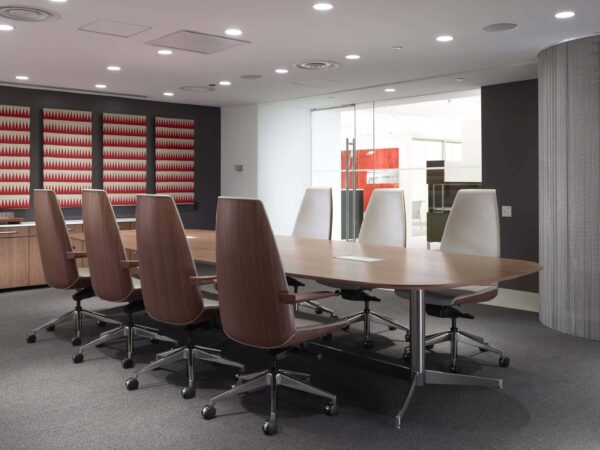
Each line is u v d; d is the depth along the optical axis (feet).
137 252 12.39
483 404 11.49
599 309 16.47
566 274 17.22
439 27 15.94
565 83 17.11
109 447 9.52
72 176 27.48
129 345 13.98
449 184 25.36
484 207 14.94
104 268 13.84
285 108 31.24
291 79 23.54
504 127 23.75
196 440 9.80
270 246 9.75
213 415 10.73
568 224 17.15
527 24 15.58
